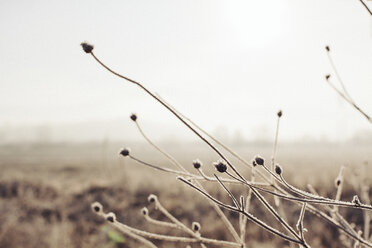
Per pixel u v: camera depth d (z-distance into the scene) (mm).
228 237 5863
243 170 9312
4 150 74438
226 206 783
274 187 957
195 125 933
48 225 7039
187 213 7465
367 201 1391
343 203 748
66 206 8914
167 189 10234
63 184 12250
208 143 759
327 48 1038
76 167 21156
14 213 7996
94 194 10125
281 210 1284
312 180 9297
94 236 6566
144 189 10375
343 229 942
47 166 23922
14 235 6184
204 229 6266
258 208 6285
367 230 1363
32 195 9766
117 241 5961
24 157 47875
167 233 6512
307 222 5770
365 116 980
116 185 10984
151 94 746
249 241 5340
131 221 7453
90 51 699
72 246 5977
